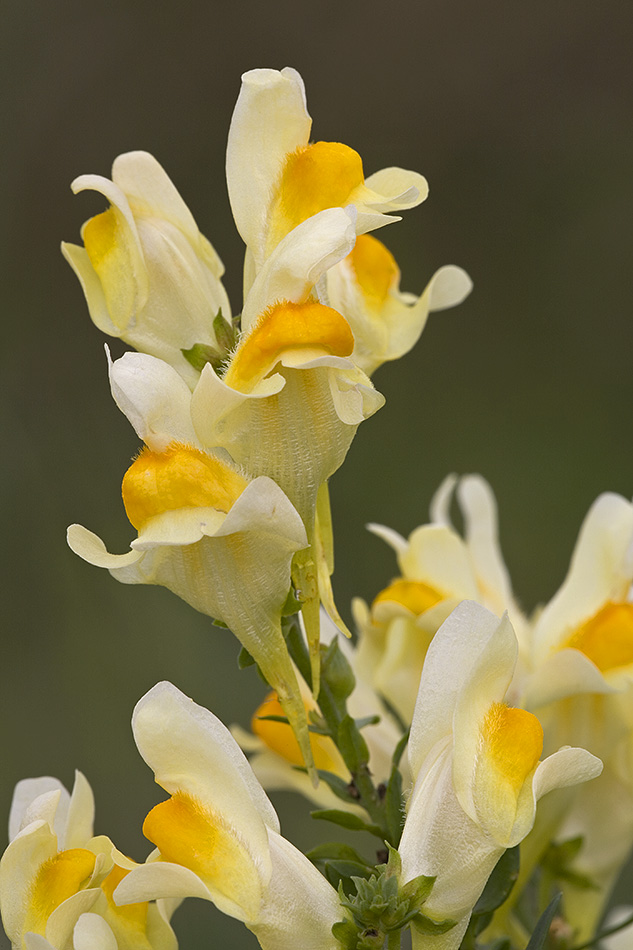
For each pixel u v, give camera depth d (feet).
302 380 0.79
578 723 0.88
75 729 1.67
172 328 0.84
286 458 0.80
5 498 1.76
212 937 1.39
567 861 0.90
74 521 1.78
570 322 2.16
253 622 0.80
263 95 0.82
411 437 2.04
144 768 1.66
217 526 0.79
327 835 1.52
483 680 0.79
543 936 0.82
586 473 2.04
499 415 2.09
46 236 2.08
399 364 2.09
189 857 0.79
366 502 1.96
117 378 0.79
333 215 0.79
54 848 0.81
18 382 1.90
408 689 0.91
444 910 0.79
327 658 0.85
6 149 2.11
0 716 1.67
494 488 2.03
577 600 0.89
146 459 0.79
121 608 1.69
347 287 0.85
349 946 0.79
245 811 0.79
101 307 0.84
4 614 1.70
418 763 0.80
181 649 1.66
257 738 0.93
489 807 0.79
